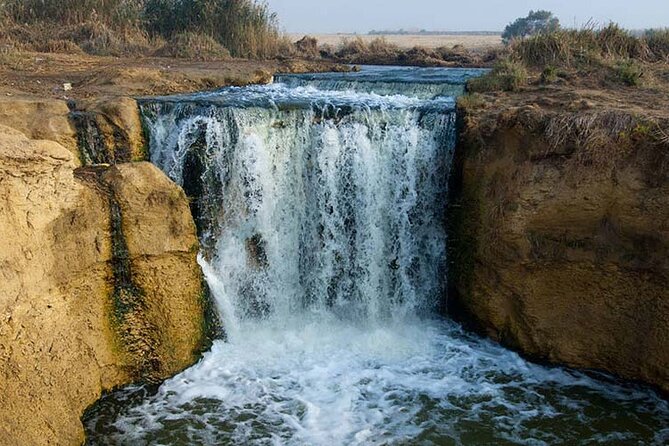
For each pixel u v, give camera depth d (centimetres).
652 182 891
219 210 1100
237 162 1095
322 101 1236
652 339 912
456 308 1105
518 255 977
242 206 1099
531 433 845
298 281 1142
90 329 858
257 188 1095
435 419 869
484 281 1023
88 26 2241
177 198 907
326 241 1118
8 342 728
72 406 812
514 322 1014
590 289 956
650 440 834
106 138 1077
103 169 918
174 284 920
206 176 1092
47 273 785
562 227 956
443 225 1112
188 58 2102
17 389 730
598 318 957
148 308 908
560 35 1658
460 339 1064
